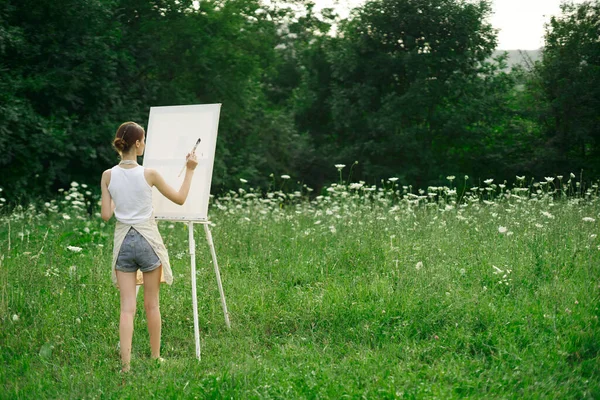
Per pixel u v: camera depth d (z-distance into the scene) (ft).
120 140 14.98
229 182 76.74
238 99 76.54
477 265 21.59
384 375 13.41
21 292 18.88
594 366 13.52
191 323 18.38
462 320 16.44
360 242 24.85
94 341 16.61
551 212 28.30
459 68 81.92
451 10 80.33
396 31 83.56
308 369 13.87
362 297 19.02
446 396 12.22
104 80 55.93
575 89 73.20
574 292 18.02
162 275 15.53
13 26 49.49
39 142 48.49
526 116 81.25
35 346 16.20
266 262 24.48
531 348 14.85
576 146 78.38
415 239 25.21
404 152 82.02
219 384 12.85
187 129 17.19
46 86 50.70
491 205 31.40
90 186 56.80
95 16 54.13
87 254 26.25
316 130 102.42
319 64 98.37
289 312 18.45
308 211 34.81
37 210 44.21
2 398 12.84
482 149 83.71
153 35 67.46
